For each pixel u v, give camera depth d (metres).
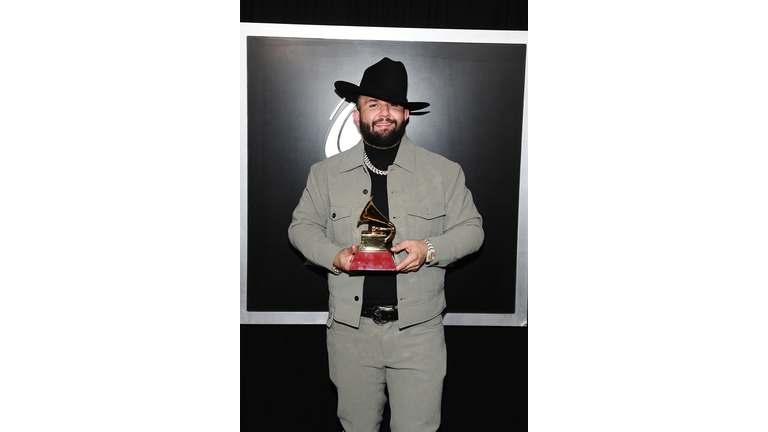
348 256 2.02
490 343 2.57
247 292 2.51
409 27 2.48
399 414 2.09
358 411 2.14
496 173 2.52
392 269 1.97
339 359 2.11
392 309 2.06
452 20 2.49
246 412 2.53
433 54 2.48
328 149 2.49
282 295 2.52
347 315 2.07
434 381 2.08
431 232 2.12
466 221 2.18
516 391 2.57
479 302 2.55
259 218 2.50
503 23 2.50
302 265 2.52
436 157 2.25
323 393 2.54
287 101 2.47
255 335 2.53
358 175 2.15
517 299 2.55
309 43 2.46
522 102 2.50
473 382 2.57
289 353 2.53
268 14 2.46
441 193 2.15
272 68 2.46
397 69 2.17
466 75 2.49
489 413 2.57
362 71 2.48
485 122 2.51
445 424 2.57
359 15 2.47
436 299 2.12
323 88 2.47
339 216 2.12
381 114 2.11
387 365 2.08
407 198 2.11
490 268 2.54
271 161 2.49
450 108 2.50
